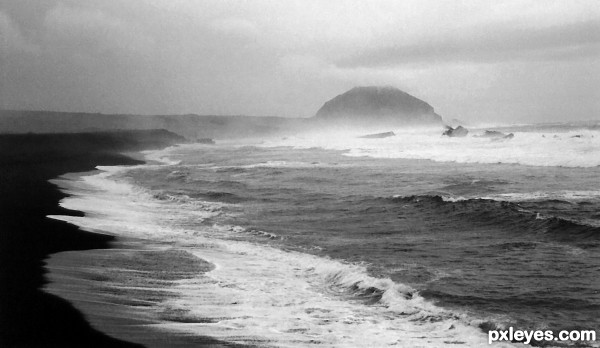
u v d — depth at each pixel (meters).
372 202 22.34
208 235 17.56
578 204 20.23
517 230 16.62
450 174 31.06
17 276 12.36
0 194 25.06
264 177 33.00
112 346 8.76
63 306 10.49
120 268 13.36
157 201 24.73
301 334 9.41
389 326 9.78
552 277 12.12
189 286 12.10
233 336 9.29
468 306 10.55
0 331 9.27
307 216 20.34
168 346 8.81
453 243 15.51
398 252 14.73
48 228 17.58
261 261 14.33
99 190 28.11
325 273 13.15
